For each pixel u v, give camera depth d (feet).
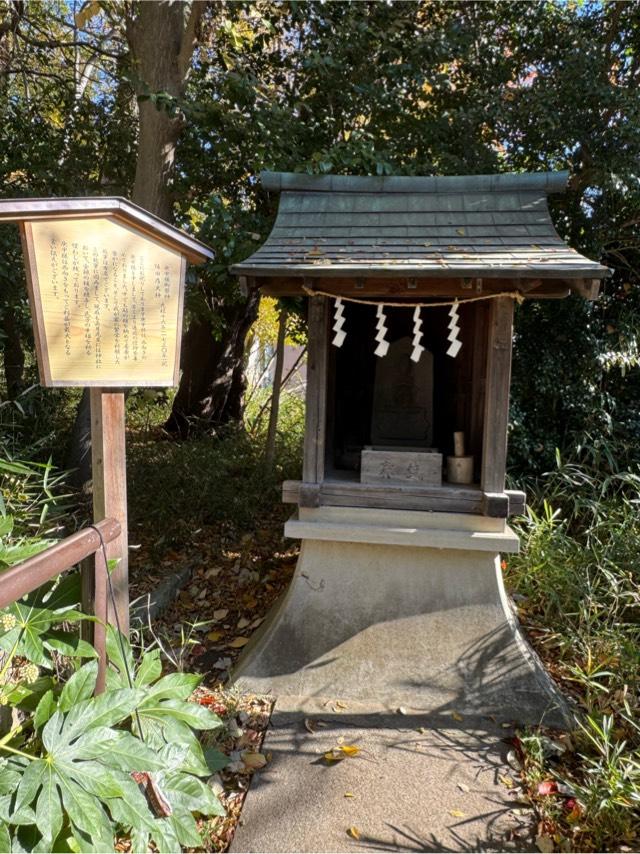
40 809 4.64
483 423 9.57
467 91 16.42
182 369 22.53
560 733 7.95
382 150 14.87
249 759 7.45
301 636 9.30
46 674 7.75
